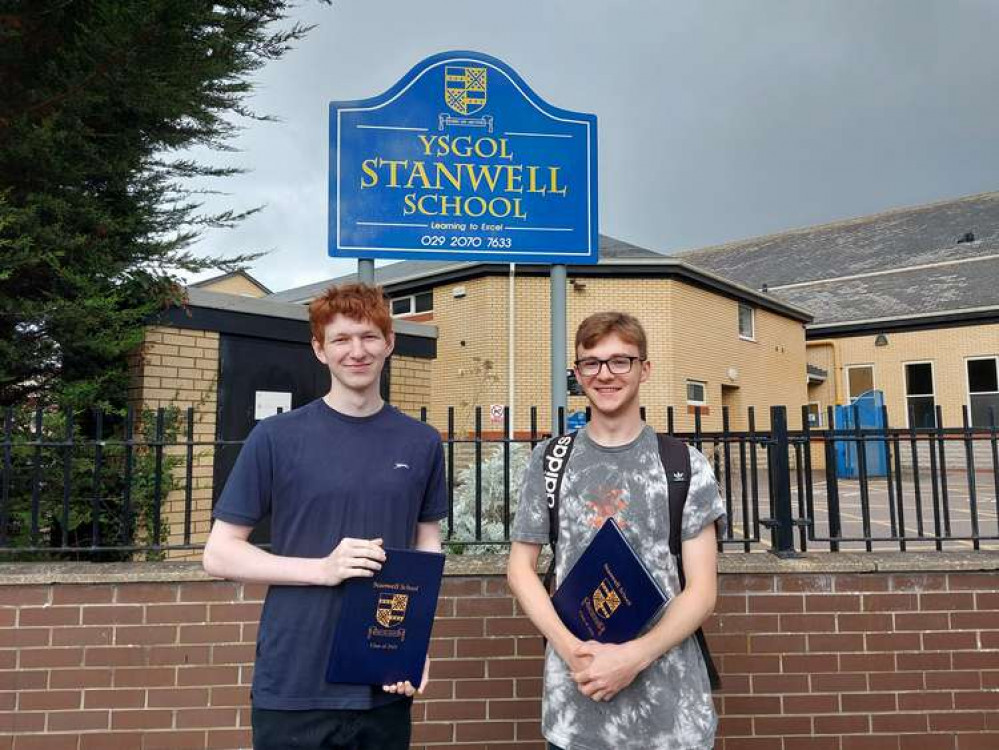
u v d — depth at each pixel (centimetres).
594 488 182
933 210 2720
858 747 291
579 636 175
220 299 491
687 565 177
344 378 174
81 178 403
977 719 293
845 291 2312
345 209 399
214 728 281
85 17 379
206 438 482
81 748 276
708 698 175
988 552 309
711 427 1597
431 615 170
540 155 417
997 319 1831
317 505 167
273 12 434
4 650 276
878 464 1278
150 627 283
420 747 287
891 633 296
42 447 313
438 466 188
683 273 1542
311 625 164
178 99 401
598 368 184
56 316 373
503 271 1495
